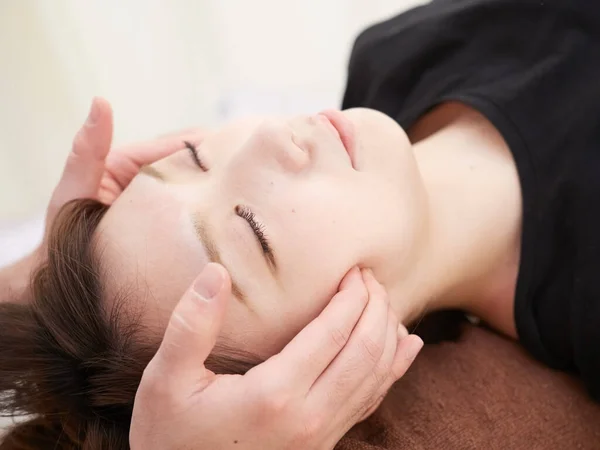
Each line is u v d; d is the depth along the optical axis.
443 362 0.83
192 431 0.54
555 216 0.79
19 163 1.38
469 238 0.79
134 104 1.51
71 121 1.41
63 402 0.66
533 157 0.81
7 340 0.66
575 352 0.78
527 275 0.80
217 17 1.53
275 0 1.50
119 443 0.65
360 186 0.65
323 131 0.66
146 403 0.53
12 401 0.67
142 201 0.67
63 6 1.32
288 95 1.60
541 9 0.88
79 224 0.70
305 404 0.56
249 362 0.63
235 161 0.65
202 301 0.49
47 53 1.33
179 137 0.90
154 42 1.49
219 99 1.64
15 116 1.34
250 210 0.63
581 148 0.79
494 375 0.80
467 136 0.88
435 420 0.75
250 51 1.59
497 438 0.73
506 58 0.90
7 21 1.26
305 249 0.62
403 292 0.72
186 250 0.62
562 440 0.74
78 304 0.65
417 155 0.86
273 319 0.62
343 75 1.58
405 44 0.99
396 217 0.66
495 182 0.82
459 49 0.94
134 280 0.63
